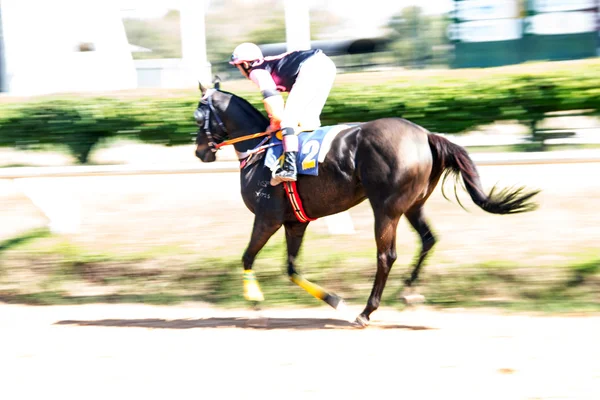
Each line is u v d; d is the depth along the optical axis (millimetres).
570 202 7984
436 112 8508
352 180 5727
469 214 7949
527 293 6637
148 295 7320
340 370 4887
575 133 8523
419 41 15469
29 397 4602
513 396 4336
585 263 6617
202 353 5395
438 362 4984
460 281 6746
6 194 9844
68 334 6082
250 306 6953
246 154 6176
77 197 9297
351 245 7383
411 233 7570
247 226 8078
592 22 12305
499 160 6902
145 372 4992
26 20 14469
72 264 7660
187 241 7820
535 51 12672
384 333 5797
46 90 14617
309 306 6859
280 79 6086
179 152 10672
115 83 15820
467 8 12984
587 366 4820
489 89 8336
